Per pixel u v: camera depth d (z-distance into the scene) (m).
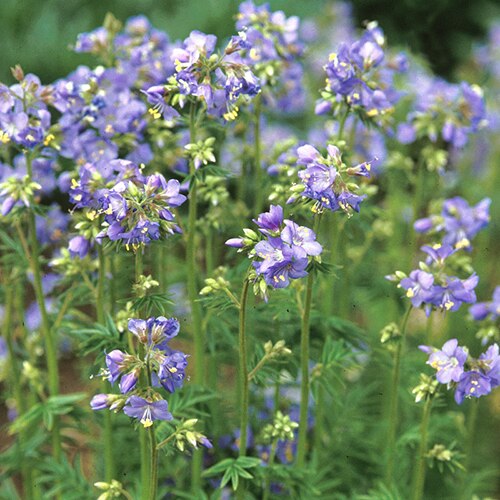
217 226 1.03
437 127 1.11
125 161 0.89
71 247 0.97
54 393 1.06
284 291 0.99
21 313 1.12
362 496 1.01
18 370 1.13
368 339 1.06
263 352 0.98
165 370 0.84
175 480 1.08
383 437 1.18
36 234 1.07
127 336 0.97
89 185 0.92
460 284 0.92
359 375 1.25
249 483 1.04
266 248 0.85
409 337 1.19
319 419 1.08
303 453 1.00
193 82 0.90
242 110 1.05
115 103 1.01
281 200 0.98
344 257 1.10
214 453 1.08
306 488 1.00
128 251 0.90
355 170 0.86
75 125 1.01
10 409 1.24
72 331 0.97
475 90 1.10
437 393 0.96
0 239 1.16
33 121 0.98
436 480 1.19
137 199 0.85
